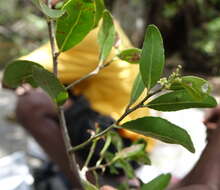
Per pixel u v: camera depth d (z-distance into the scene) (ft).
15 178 3.21
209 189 1.52
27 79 1.01
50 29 0.93
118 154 1.20
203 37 12.11
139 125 0.95
